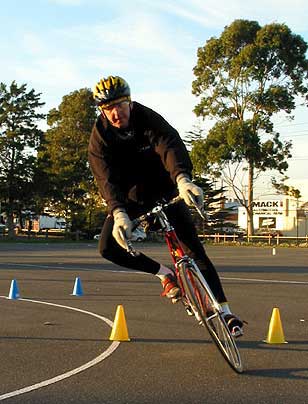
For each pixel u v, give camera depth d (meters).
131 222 5.36
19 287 14.59
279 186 59.88
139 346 7.39
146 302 11.70
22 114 62.31
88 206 68.25
